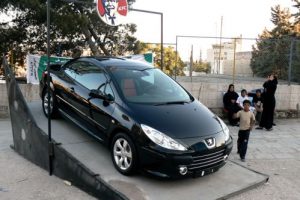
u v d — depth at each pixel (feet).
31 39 50.62
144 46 55.52
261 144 30.55
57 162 20.06
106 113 19.25
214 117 20.56
